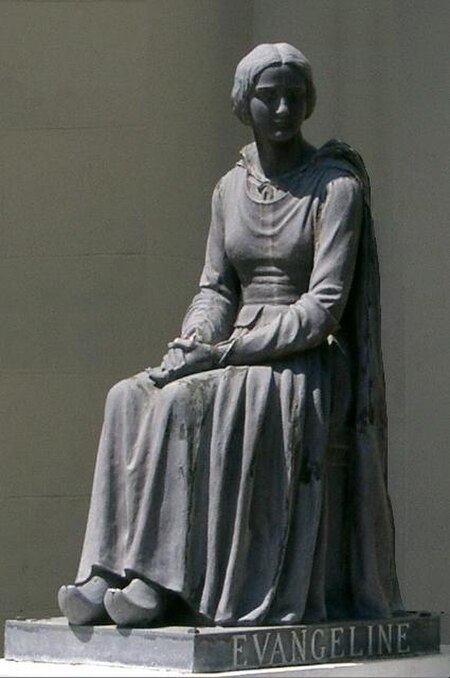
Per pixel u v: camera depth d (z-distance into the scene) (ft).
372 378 35.81
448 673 35.47
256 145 36.40
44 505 44.88
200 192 45.78
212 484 34.06
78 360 45.21
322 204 35.55
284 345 34.73
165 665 32.91
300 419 34.55
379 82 45.78
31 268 45.50
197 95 45.98
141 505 33.94
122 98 45.68
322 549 34.88
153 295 45.27
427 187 45.39
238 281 36.68
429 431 44.83
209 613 33.73
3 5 45.96
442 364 44.88
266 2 46.65
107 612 34.04
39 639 34.30
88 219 45.52
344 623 34.60
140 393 34.55
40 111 45.78
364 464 35.70
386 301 45.32
